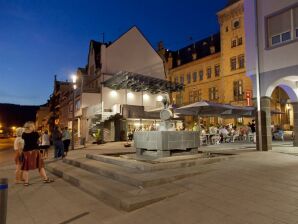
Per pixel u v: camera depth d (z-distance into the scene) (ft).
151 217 17.33
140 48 115.44
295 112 53.21
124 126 97.50
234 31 135.54
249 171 26.04
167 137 34.58
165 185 23.07
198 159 32.12
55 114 196.95
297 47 41.32
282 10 43.34
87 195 24.02
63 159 45.09
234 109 60.70
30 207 21.13
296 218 15.49
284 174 24.44
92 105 102.17
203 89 155.74
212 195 20.06
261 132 45.21
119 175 26.00
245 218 15.97
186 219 16.58
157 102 105.70
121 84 96.63
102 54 106.52
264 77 45.83
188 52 175.52
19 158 29.19
